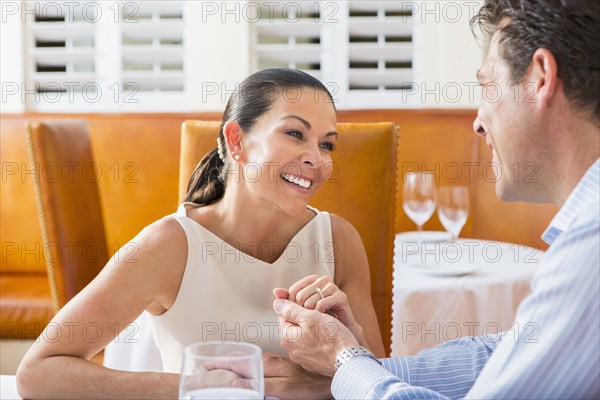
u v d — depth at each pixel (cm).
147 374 123
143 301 138
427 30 387
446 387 116
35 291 288
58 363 126
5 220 327
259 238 148
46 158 237
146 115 331
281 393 119
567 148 92
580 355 82
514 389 84
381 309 179
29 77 386
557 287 83
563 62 90
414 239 267
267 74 138
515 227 340
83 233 257
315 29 392
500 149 98
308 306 123
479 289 207
